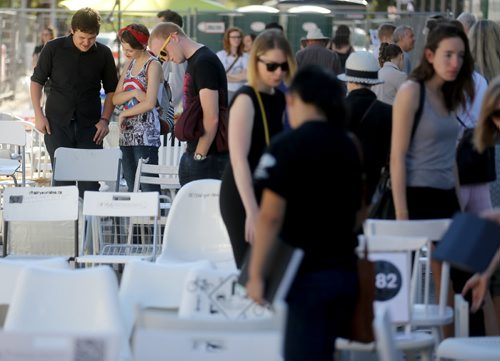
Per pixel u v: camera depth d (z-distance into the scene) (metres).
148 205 15.31
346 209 8.69
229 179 11.15
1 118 23.61
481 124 11.12
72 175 17.53
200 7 33.91
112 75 19.14
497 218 9.13
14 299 9.21
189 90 15.38
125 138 18.36
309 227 8.59
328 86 8.67
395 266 10.35
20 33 31.84
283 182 8.43
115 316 9.20
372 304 8.88
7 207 15.62
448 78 11.79
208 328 7.83
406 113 11.86
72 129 18.97
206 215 14.00
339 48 28.12
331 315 8.70
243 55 28.27
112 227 17.36
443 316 10.88
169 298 10.33
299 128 8.58
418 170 12.06
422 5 37.53
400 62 18.61
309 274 8.63
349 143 8.70
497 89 10.97
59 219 15.52
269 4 39.88
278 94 11.32
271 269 8.51
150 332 7.80
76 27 18.58
